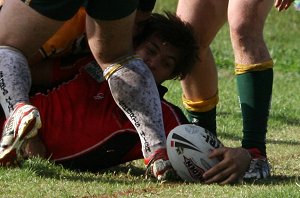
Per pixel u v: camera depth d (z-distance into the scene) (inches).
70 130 624.4
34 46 569.0
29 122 542.9
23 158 597.3
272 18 2049.7
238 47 653.9
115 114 626.8
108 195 549.3
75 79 640.4
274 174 669.3
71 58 651.5
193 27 681.0
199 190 571.5
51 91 638.5
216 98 722.2
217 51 1711.4
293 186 584.7
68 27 623.5
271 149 802.2
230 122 961.5
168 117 641.0
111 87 591.5
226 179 599.2
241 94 658.2
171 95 1146.0
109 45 581.6
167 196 550.9
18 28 560.7
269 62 653.9
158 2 2085.4
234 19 650.8
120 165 677.9
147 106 592.1
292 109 1104.8
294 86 1386.6
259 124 653.9
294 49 1814.7
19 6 558.3
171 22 630.5
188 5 680.4
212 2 674.8
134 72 588.4
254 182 621.3
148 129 595.5
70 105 629.9
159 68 632.4
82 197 539.8
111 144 623.5
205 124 724.0
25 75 567.8
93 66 643.5
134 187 578.6
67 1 552.1
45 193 541.3
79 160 628.1
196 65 693.3
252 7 644.7
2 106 567.8
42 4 551.5
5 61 562.3
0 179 565.3
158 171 597.3
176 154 595.2
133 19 580.1
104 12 563.8
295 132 936.3
